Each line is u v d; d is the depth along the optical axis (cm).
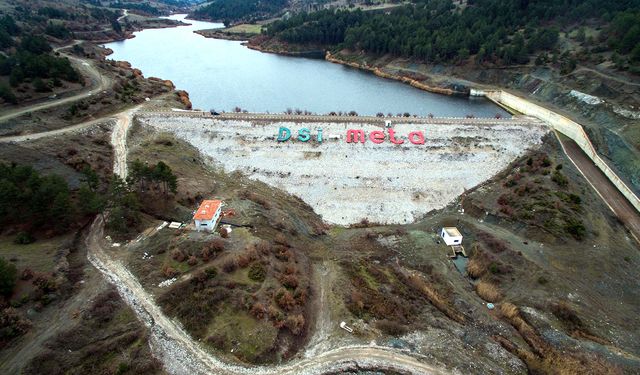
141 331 5581
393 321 6238
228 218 8250
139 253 7031
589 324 6328
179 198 8775
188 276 6456
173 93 15425
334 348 5688
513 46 18338
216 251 7000
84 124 11281
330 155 10975
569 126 12900
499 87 18238
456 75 19788
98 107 12419
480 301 7025
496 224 9031
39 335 5291
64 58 14462
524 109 15662
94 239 7400
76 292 6091
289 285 6606
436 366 5466
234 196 9300
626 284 7269
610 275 7406
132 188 8656
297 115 12250
